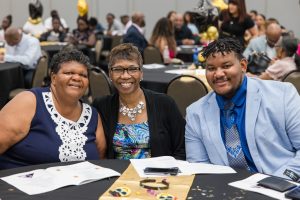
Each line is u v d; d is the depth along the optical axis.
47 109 2.03
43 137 2.01
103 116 2.28
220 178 1.64
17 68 5.16
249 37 6.14
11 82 4.99
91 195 1.47
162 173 1.69
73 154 2.00
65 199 1.43
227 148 1.97
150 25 12.59
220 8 5.43
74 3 12.86
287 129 1.93
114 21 11.75
